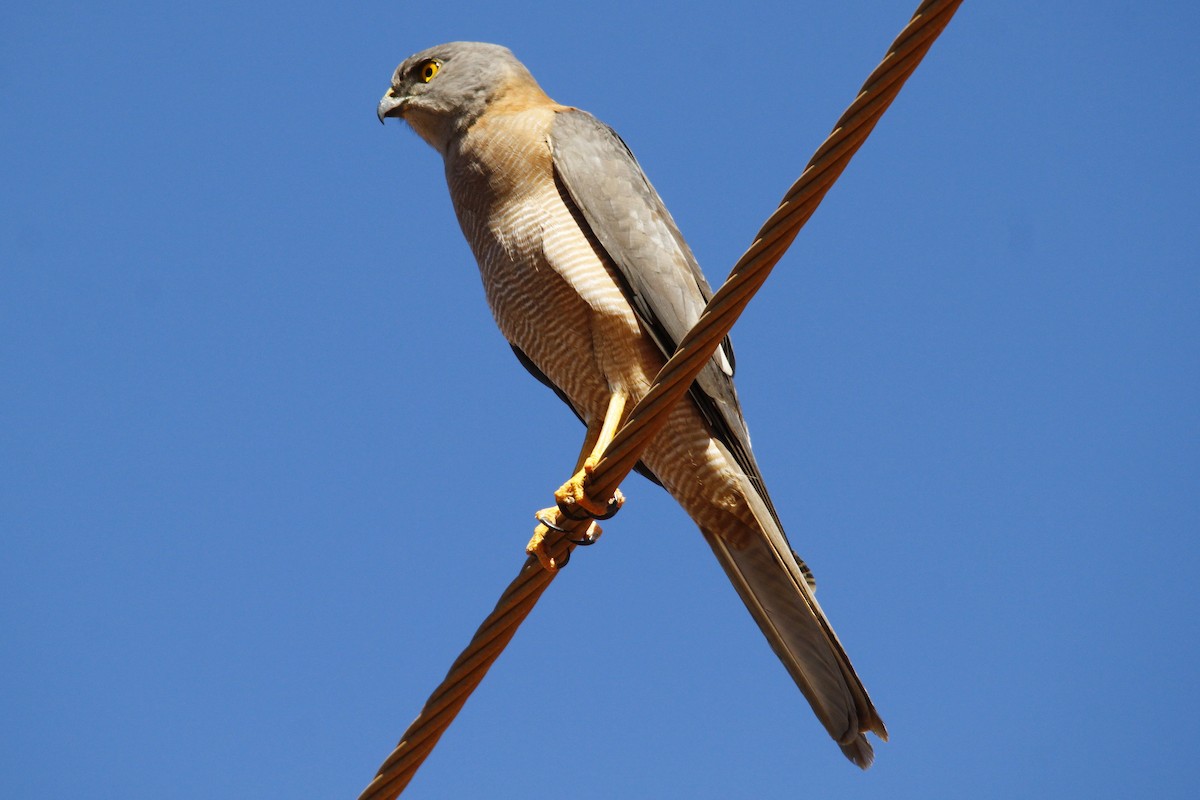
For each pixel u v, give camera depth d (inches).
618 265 408.8
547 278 414.0
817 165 291.9
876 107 287.9
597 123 439.8
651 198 436.5
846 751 388.5
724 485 402.9
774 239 298.0
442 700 321.7
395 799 318.0
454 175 439.5
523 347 430.6
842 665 385.1
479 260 432.8
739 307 305.9
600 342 410.3
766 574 408.8
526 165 422.6
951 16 281.4
